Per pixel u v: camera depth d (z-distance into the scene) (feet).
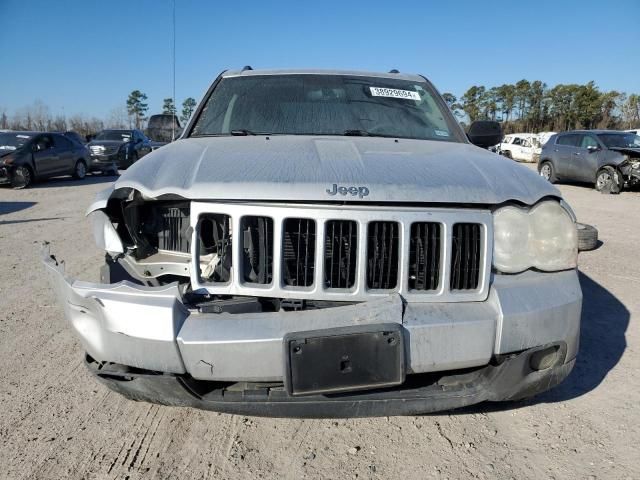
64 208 35.40
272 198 7.16
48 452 8.23
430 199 7.27
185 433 8.84
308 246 7.26
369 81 12.59
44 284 17.16
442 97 12.59
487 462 8.02
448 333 7.02
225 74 12.82
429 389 7.40
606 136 49.14
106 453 8.24
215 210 7.35
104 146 66.23
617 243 24.08
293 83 12.25
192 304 7.29
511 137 112.68
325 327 6.79
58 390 10.24
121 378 7.44
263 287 7.27
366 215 7.17
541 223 7.77
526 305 7.33
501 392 7.51
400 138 10.71
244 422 9.20
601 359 11.53
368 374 6.84
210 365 6.86
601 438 8.58
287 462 8.04
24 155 49.34
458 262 7.46
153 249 8.55
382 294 7.27
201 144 9.78
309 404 7.02
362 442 8.55
